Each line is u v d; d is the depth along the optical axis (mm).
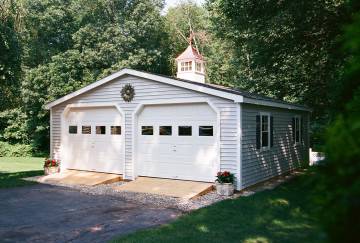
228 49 31047
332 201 2439
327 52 15820
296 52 16953
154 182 12695
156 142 13305
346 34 2729
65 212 9141
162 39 34812
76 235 7234
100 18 31297
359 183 2240
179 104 12734
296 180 14102
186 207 9703
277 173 14789
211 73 34312
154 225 7934
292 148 16812
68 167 15906
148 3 31688
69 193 11680
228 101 11484
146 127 13555
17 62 16438
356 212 2275
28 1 28906
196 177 12352
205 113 12180
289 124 16516
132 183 12805
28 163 23625
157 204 10062
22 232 7430
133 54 30250
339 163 2479
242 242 6621
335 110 5996
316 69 18250
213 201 10391
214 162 11969
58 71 27500
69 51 28312
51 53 29953
